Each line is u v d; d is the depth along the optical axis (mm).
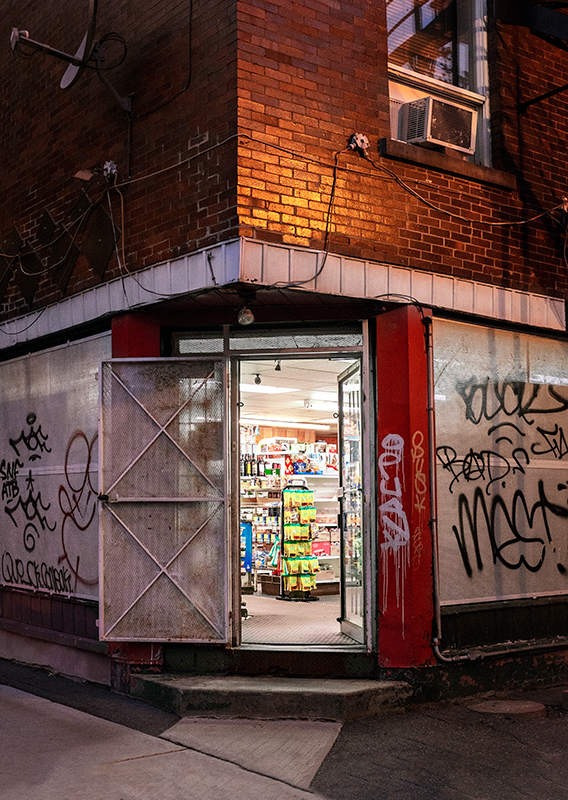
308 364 10055
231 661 7176
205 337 7641
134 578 7230
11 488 9367
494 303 7973
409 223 7547
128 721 6488
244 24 6836
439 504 7445
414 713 6730
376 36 7605
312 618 9469
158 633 7152
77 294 8242
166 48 7477
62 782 5191
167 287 7156
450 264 7762
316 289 6855
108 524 7305
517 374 8188
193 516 7223
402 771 5438
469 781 5273
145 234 7512
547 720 6559
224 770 5422
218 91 6922
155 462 7301
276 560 12414
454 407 7672
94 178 8133
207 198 6922
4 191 9695
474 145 8211
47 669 8492
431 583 7121
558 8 8555
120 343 7617
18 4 9672
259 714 6535
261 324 7492
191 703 6621
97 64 8125
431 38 8391
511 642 7688
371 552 7191
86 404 8258
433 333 7586
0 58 9953
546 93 8625
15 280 9359
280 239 6773
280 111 6941
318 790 5117
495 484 7855
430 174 7758
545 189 8680
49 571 8625
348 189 7219
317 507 13500
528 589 7934
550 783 5238
